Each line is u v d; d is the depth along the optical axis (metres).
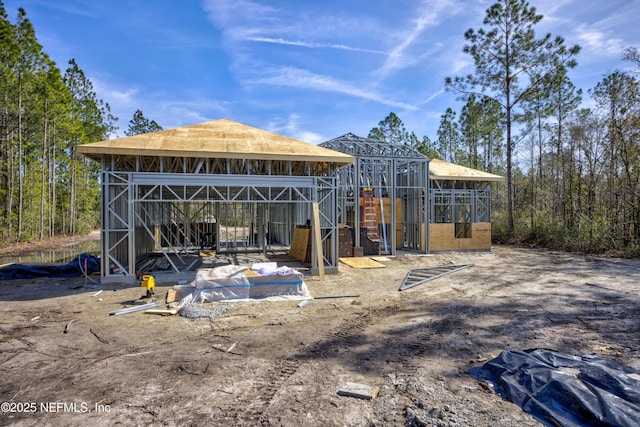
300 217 16.81
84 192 35.72
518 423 3.21
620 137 17.20
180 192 16.02
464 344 5.35
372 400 3.70
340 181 17.38
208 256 15.00
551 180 24.83
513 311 7.16
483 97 24.41
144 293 8.67
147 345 5.34
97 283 9.91
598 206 18.48
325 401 3.69
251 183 10.67
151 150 9.59
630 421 2.95
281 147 11.02
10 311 7.19
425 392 3.85
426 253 17.00
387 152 17.53
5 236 22.05
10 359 4.82
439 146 41.94
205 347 5.25
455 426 3.17
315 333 5.89
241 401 3.69
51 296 8.45
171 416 3.41
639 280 10.16
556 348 5.12
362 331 5.98
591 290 8.96
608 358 4.72
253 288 8.14
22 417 3.38
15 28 20.70
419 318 6.75
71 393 3.87
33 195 25.72
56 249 20.88
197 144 10.30
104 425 3.26
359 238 16.23
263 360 4.77
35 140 25.88
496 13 20.69
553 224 20.58
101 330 6.03
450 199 19.94
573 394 3.37
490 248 18.56
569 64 19.92
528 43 20.17
